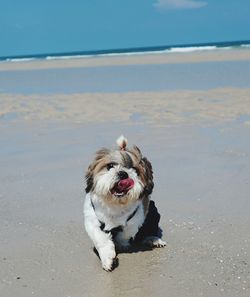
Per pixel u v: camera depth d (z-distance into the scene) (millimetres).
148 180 2332
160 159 3473
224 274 2172
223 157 3473
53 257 2334
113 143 3906
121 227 2320
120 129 4484
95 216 2301
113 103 6254
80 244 2432
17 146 3967
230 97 6316
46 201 2859
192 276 2168
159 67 13156
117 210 2285
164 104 5965
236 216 2621
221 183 3027
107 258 2238
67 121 5055
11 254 2361
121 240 2383
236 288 2088
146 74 11000
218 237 2441
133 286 2125
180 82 8773
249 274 2164
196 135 4105
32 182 3139
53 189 3016
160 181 3088
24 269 2252
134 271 2223
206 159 3441
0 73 14648
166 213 2680
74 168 3350
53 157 3604
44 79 11297
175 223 2580
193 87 7801
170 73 10891
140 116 5172
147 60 17359
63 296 2080
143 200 2365
